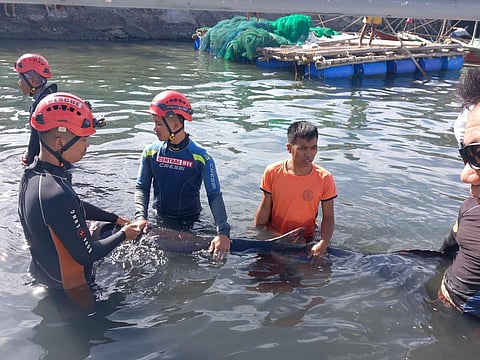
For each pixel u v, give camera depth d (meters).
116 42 19.78
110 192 5.17
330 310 3.30
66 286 3.32
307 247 4.09
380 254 4.04
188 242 4.00
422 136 7.85
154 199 4.71
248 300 3.39
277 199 4.39
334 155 6.69
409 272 3.79
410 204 5.22
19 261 3.72
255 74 13.41
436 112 9.63
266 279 3.66
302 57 13.49
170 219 4.64
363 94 11.27
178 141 4.41
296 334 3.03
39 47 16.70
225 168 5.98
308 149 4.11
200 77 12.57
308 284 3.62
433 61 15.35
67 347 2.83
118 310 3.20
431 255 4.02
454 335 3.06
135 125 7.69
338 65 13.38
